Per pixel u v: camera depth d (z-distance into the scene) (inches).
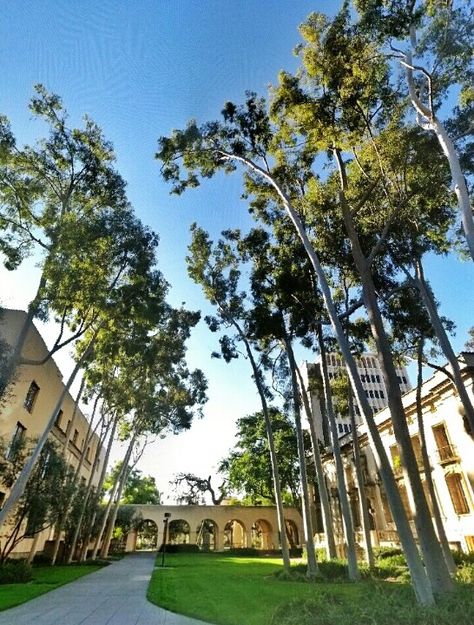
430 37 459.2
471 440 915.4
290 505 1988.2
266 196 729.6
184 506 1988.2
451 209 611.2
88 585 608.4
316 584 596.4
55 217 708.0
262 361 975.6
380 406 2832.2
